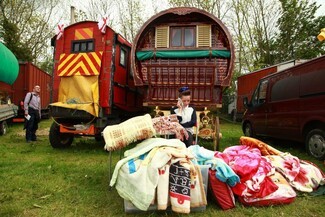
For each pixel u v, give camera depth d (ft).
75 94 27.48
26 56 95.81
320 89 23.41
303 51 96.99
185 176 12.13
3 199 14.25
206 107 25.44
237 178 13.20
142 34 28.84
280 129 29.22
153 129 14.60
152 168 12.06
